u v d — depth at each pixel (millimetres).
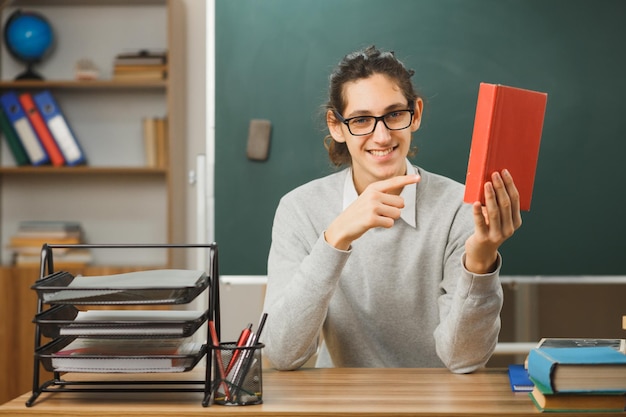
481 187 1180
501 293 1352
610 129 2840
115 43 3480
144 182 3514
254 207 2877
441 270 1641
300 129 2871
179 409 1114
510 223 1210
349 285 1654
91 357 1143
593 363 1079
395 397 1185
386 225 1294
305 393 1216
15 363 3188
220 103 2887
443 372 1397
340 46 2861
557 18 2840
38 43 3350
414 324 1653
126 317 1164
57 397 1196
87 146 3510
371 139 1516
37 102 3332
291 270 1607
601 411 1088
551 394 1085
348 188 1678
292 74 2873
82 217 3518
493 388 1252
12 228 3535
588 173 2838
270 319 1417
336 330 1660
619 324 2836
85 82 3279
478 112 1184
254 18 2881
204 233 2947
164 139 3332
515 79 2846
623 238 2828
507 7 2838
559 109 2842
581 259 2832
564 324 2840
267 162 2877
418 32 2842
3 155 3521
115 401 1167
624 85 2838
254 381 1149
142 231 3510
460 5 2838
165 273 1209
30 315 3197
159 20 3475
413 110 1539
